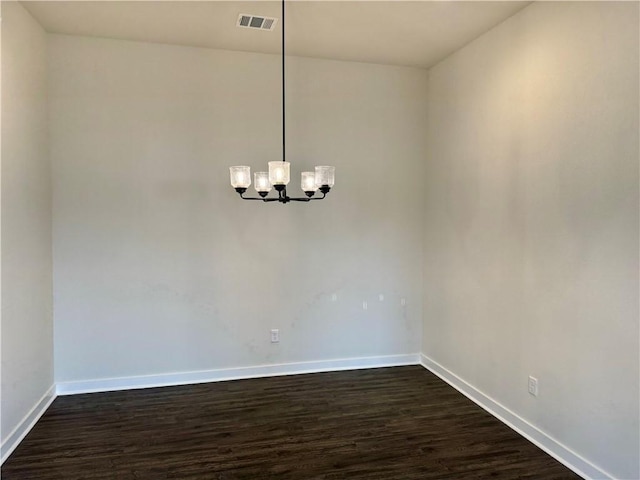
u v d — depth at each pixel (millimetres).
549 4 2789
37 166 3277
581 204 2568
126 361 3799
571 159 2633
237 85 3904
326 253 4207
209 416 3303
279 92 4000
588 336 2535
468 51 3658
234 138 3920
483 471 2623
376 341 4398
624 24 2289
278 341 4145
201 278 3920
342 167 4195
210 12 3125
